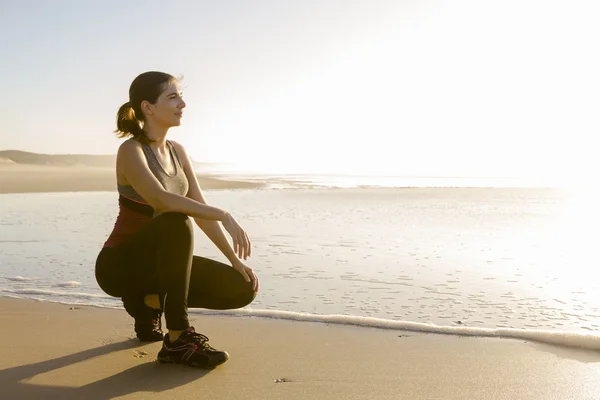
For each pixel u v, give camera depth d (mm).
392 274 4824
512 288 4273
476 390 2148
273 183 28031
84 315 3316
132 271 2549
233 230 2389
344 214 10922
